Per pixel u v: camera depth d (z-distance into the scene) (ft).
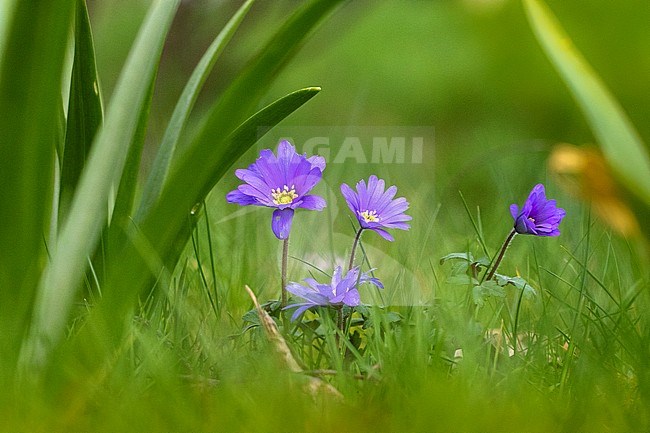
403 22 13.56
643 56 8.05
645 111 7.95
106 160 7.04
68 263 7.02
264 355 7.07
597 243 7.62
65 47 7.01
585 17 8.14
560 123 10.66
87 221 7.03
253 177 7.12
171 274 7.20
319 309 7.13
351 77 13.39
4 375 6.97
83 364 7.01
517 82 11.16
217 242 7.80
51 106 7.02
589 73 7.22
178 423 6.91
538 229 7.21
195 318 7.21
